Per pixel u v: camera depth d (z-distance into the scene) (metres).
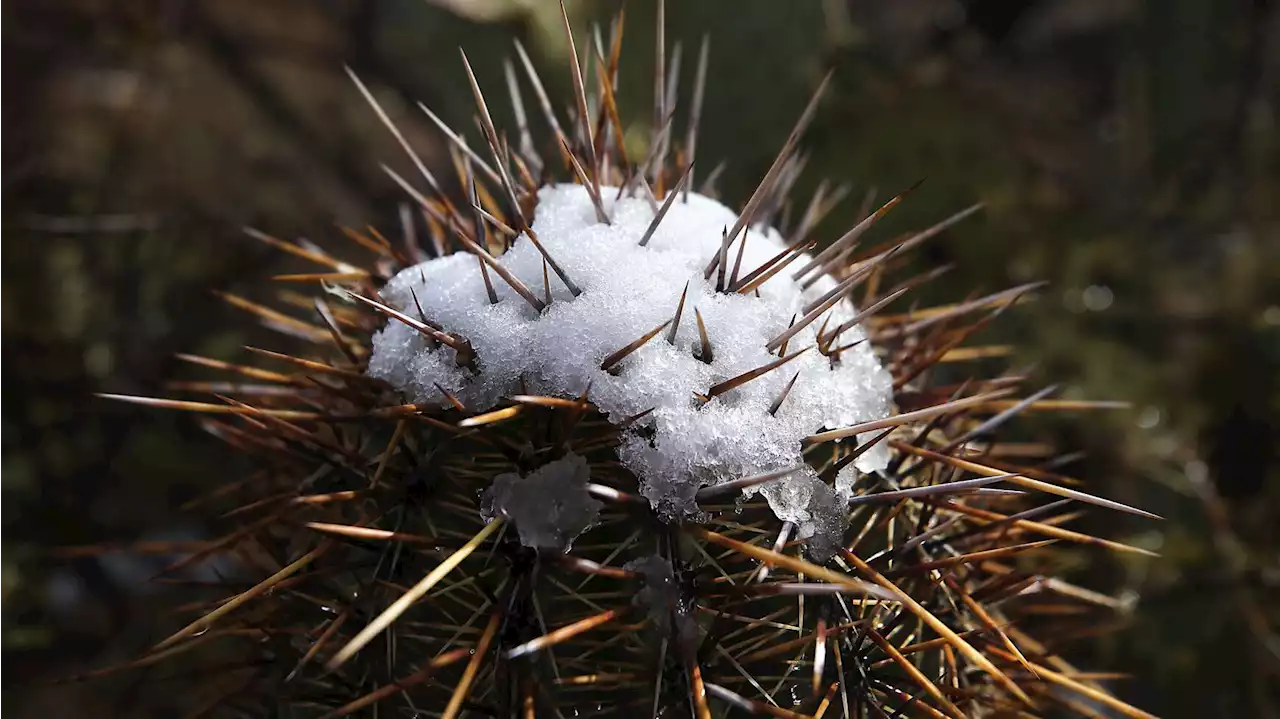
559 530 0.28
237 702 0.33
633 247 0.31
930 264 0.70
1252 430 0.64
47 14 0.70
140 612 0.57
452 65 0.62
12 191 0.64
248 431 0.36
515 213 0.31
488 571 0.29
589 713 0.29
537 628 0.29
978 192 0.72
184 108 0.71
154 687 0.52
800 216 0.67
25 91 0.68
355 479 0.32
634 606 0.28
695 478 0.28
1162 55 0.80
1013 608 0.38
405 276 0.32
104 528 0.59
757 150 0.65
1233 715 0.55
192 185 0.69
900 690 0.30
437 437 0.30
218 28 0.75
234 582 0.35
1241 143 0.80
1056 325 0.67
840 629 0.29
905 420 0.29
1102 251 0.72
